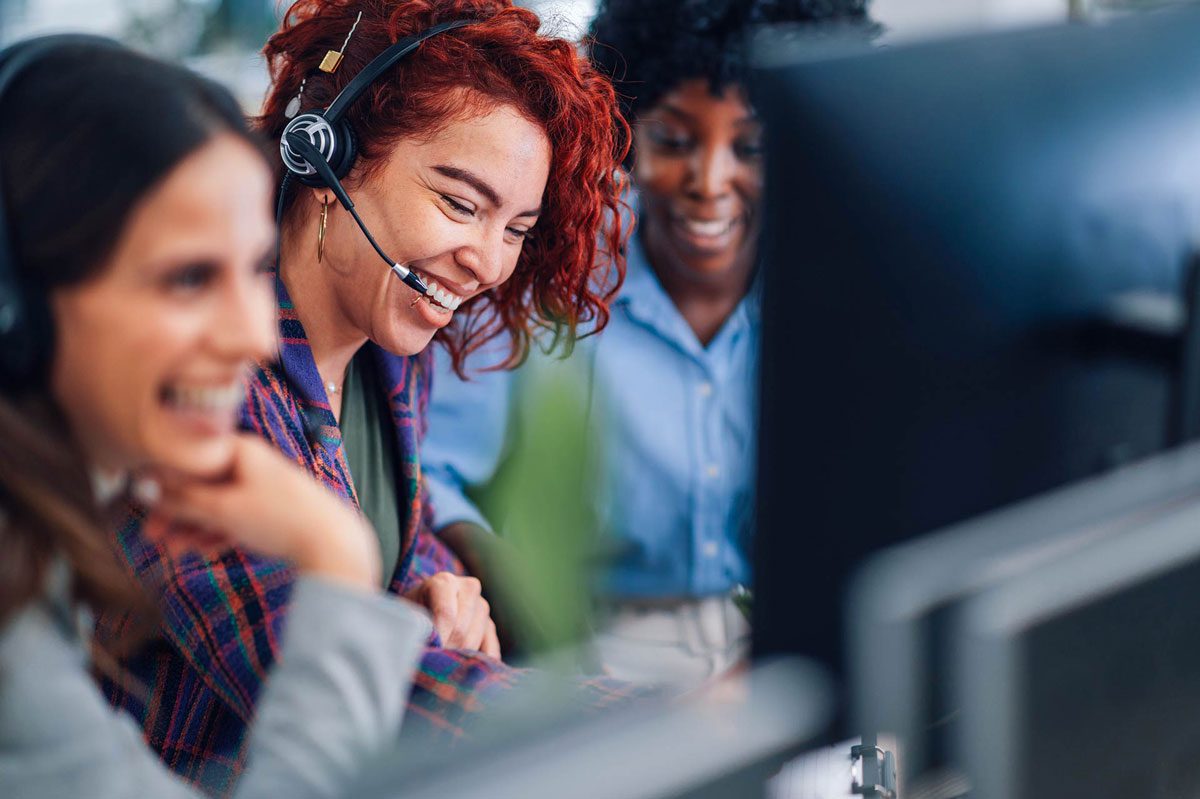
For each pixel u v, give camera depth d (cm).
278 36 112
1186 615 69
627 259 158
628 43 154
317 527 71
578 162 115
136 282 64
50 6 288
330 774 68
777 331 69
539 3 117
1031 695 63
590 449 161
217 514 71
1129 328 77
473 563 140
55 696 67
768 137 67
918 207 69
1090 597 65
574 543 156
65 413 68
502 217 110
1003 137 71
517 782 53
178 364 65
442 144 106
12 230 64
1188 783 71
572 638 147
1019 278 73
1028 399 75
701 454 163
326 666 70
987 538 71
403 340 113
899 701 66
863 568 72
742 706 60
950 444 73
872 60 68
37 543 67
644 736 56
